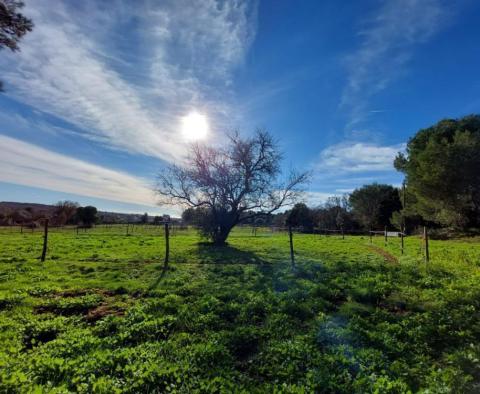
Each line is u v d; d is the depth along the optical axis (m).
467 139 37.75
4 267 14.67
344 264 15.62
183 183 30.22
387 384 4.95
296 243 32.06
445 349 6.46
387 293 10.17
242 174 30.02
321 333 6.92
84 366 5.34
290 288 10.81
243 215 31.52
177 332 7.23
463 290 10.21
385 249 25.31
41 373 5.17
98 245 26.27
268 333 7.07
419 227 52.12
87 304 9.21
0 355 5.76
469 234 39.56
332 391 4.89
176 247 26.23
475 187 39.22
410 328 7.35
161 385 4.97
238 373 5.50
